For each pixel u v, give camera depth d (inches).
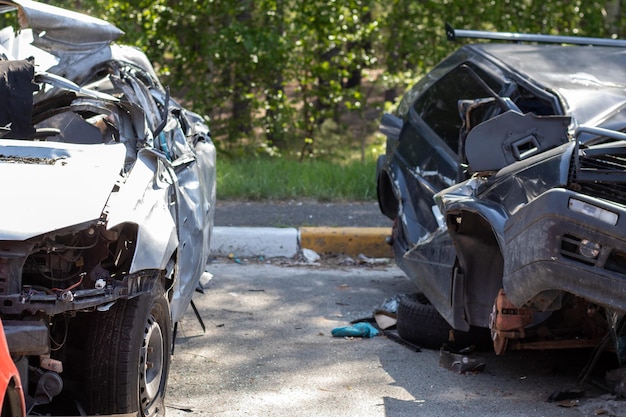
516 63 296.2
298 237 406.0
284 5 662.5
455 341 277.3
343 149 732.7
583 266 203.3
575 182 217.5
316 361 267.7
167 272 211.9
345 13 666.8
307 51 666.8
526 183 227.9
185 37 664.4
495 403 232.8
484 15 688.4
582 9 710.5
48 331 171.8
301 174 525.3
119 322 190.5
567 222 204.7
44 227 174.4
